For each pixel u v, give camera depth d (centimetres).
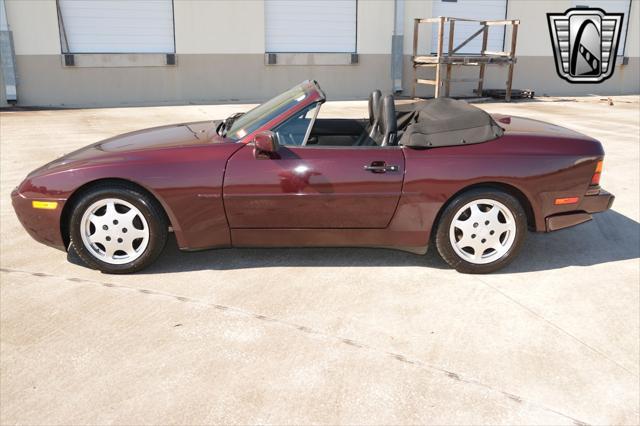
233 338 327
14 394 276
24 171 710
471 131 407
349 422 258
